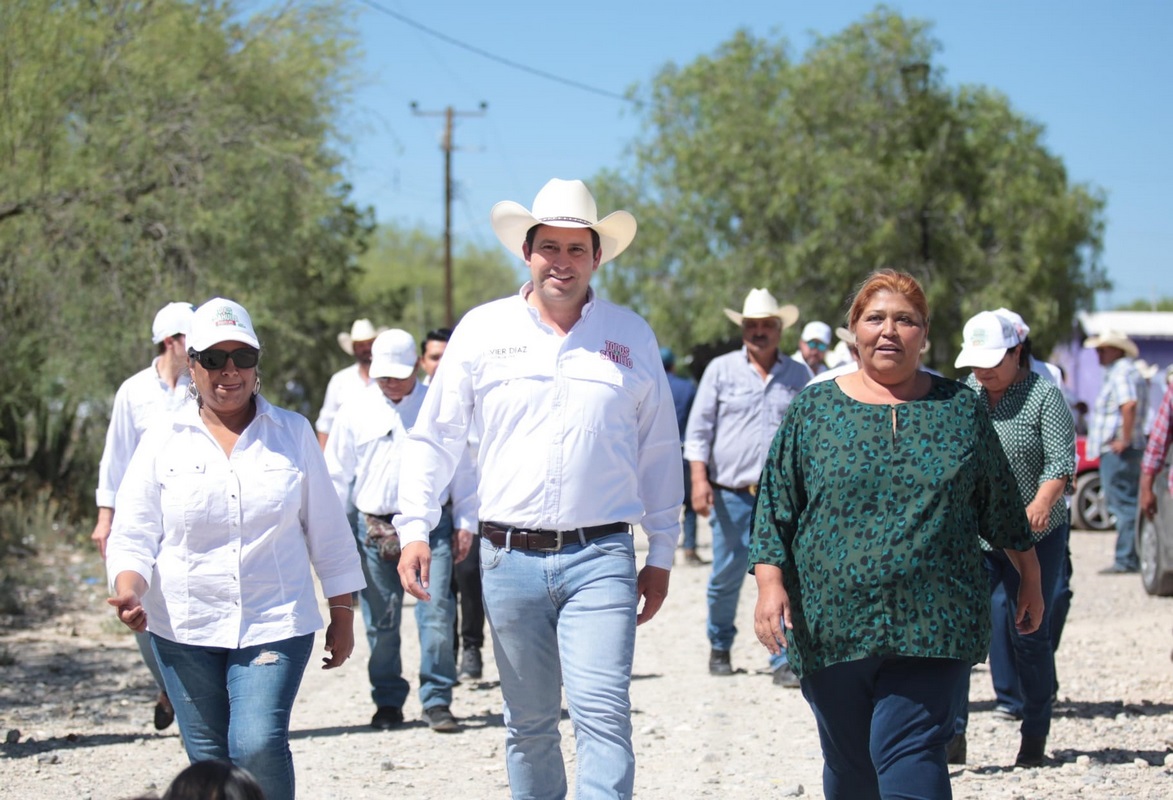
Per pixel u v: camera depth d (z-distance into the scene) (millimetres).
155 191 17969
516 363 4590
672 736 7266
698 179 31891
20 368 17172
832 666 4219
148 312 17234
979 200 30766
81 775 6402
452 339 4793
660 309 32500
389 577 7543
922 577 4105
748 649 10117
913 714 4105
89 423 17922
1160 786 5988
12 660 9680
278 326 19031
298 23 21312
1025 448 6242
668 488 4859
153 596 4391
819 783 6258
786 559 4379
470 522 7539
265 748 4203
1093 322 41656
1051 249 30031
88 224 17000
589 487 4539
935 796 4062
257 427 4496
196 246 18281
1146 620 11117
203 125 18078
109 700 8477
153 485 4402
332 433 7727
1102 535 17531
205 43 19266
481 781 6312
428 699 7430
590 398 4555
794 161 30469
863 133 30922
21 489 17172
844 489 4180
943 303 29891
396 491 7484
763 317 8539
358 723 7762
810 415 4344
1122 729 7215
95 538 6527
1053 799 5777
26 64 16672
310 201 19344
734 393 8656
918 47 31156
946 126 30547
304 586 4477
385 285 77750
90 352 17031
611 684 4375
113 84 17859
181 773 3189
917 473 4148
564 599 4551
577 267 4641
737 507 8703
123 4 18562
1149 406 14141
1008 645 7297
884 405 4270
